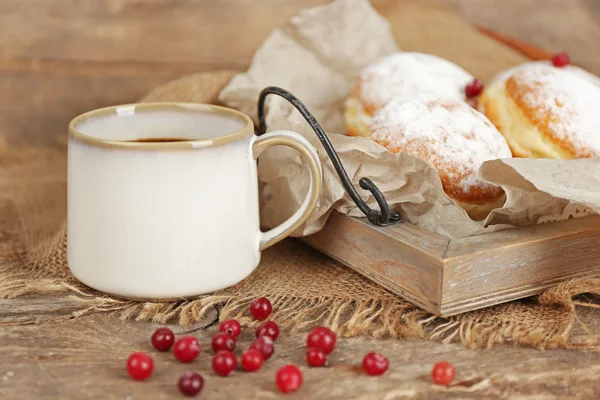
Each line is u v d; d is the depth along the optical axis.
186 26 1.04
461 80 0.83
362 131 0.82
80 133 0.70
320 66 0.88
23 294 0.74
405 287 0.71
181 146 0.69
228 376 0.66
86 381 0.65
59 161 0.96
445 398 0.65
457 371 0.67
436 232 0.73
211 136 0.75
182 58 1.05
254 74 0.86
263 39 1.06
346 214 0.75
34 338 0.69
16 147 0.99
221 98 0.84
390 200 0.74
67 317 0.71
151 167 0.69
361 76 0.83
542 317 0.71
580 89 0.78
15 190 0.89
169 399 0.64
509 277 0.71
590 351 0.68
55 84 1.02
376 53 0.89
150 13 1.03
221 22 1.05
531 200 0.72
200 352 0.68
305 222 0.75
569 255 0.73
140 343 0.69
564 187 0.70
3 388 0.65
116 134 0.75
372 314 0.72
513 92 0.78
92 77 1.03
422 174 0.72
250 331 0.70
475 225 0.72
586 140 0.76
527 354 0.68
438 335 0.70
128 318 0.71
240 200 0.71
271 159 0.77
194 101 0.84
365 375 0.66
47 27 1.01
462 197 0.75
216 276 0.71
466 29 1.03
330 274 0.76
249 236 0.73
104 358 0.67
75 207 0.71
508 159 0.71
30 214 0.85
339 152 0.74
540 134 0.76
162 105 0.75
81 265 0.72
